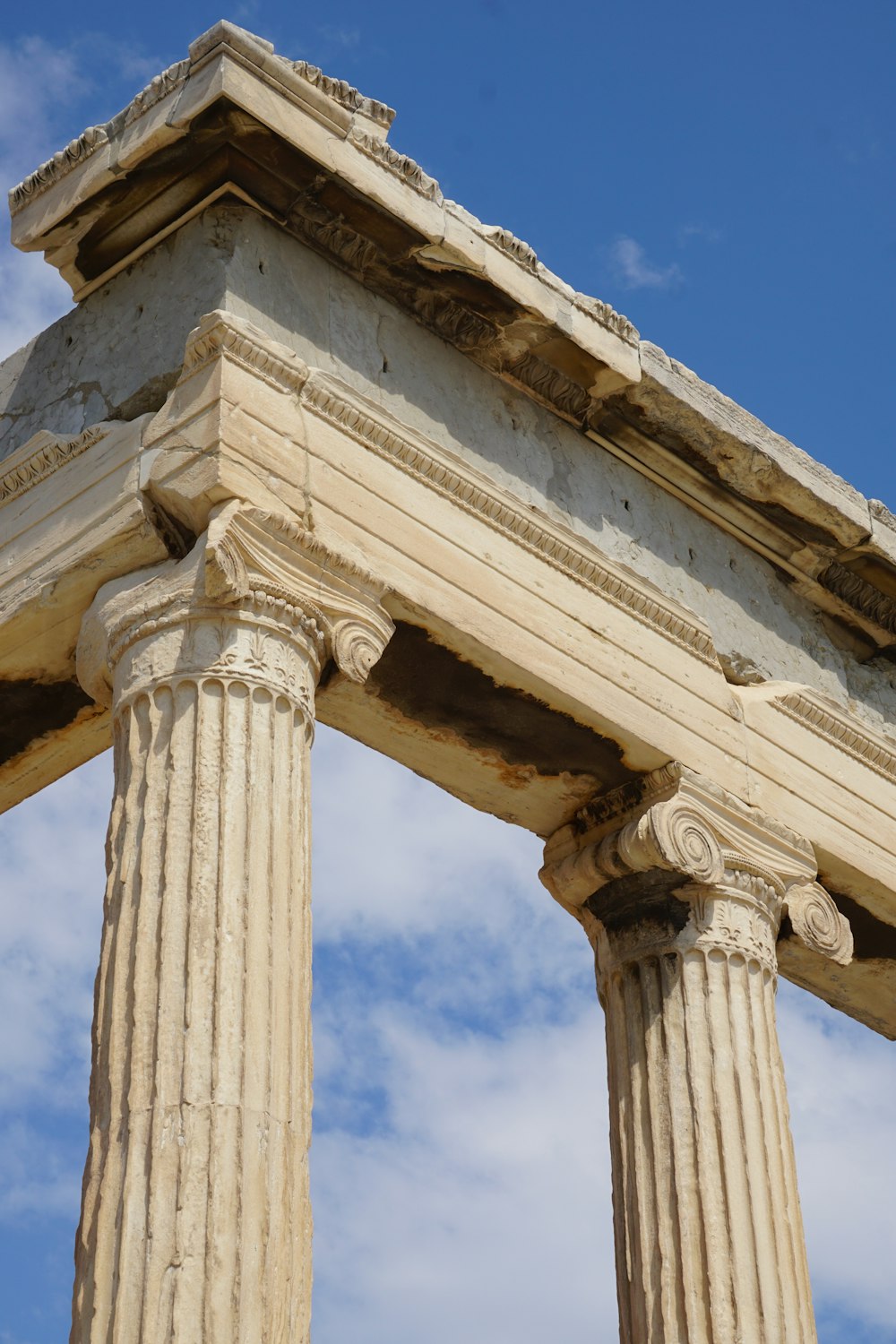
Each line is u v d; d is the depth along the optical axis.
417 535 18.28
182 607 16.70
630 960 19.62
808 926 20.33
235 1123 14.91
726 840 19.89
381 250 18.89
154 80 18.19
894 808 21.88
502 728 19.23
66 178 18.58
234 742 16.19
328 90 18.67
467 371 19.72
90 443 18.08
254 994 15.41
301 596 17.03
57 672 18.31
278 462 17.39
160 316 18.41
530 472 19.83
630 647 19.81
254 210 18.52
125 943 15.61
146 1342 14.19
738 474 21.20
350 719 19.05
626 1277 18.73
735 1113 18.88
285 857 16.06
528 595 19.05
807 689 21.50
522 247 19.50
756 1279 18.31
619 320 20.19
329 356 18.47
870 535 21.84
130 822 16.08
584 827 20.12
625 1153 19.05
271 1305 14.57
